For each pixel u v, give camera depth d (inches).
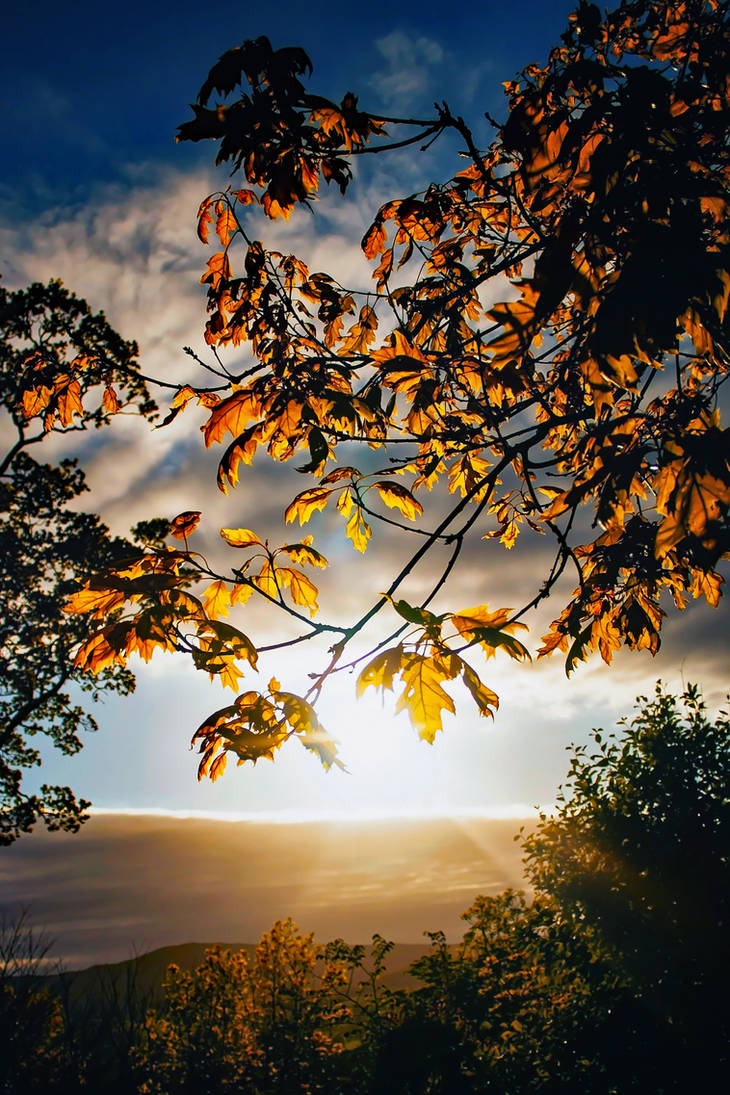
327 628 94.2
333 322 133.0
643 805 360.5
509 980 378.9
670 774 352.8
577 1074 323.9
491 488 102.2
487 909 401.4
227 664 95.3
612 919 344.5
